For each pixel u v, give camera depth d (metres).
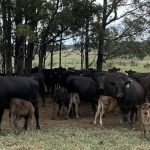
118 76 17.70
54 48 31.92
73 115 18.75
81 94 19.03
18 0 22.61
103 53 29.94
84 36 26.55
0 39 25.44
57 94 18.08
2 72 27.23
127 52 29.66
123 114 15.98
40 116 18.33
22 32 21.06
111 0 28.64
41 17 23.06
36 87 15.18
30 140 12.49
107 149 11.58
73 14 24.23
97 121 17.25
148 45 29.41
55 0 22.73
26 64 26.94
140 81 19.25
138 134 14.02
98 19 26.22
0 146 11.75
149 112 13.68
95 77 21.09
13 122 13.91
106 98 16.08
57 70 25.66
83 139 12.80
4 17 24.78
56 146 11.75
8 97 14.36
